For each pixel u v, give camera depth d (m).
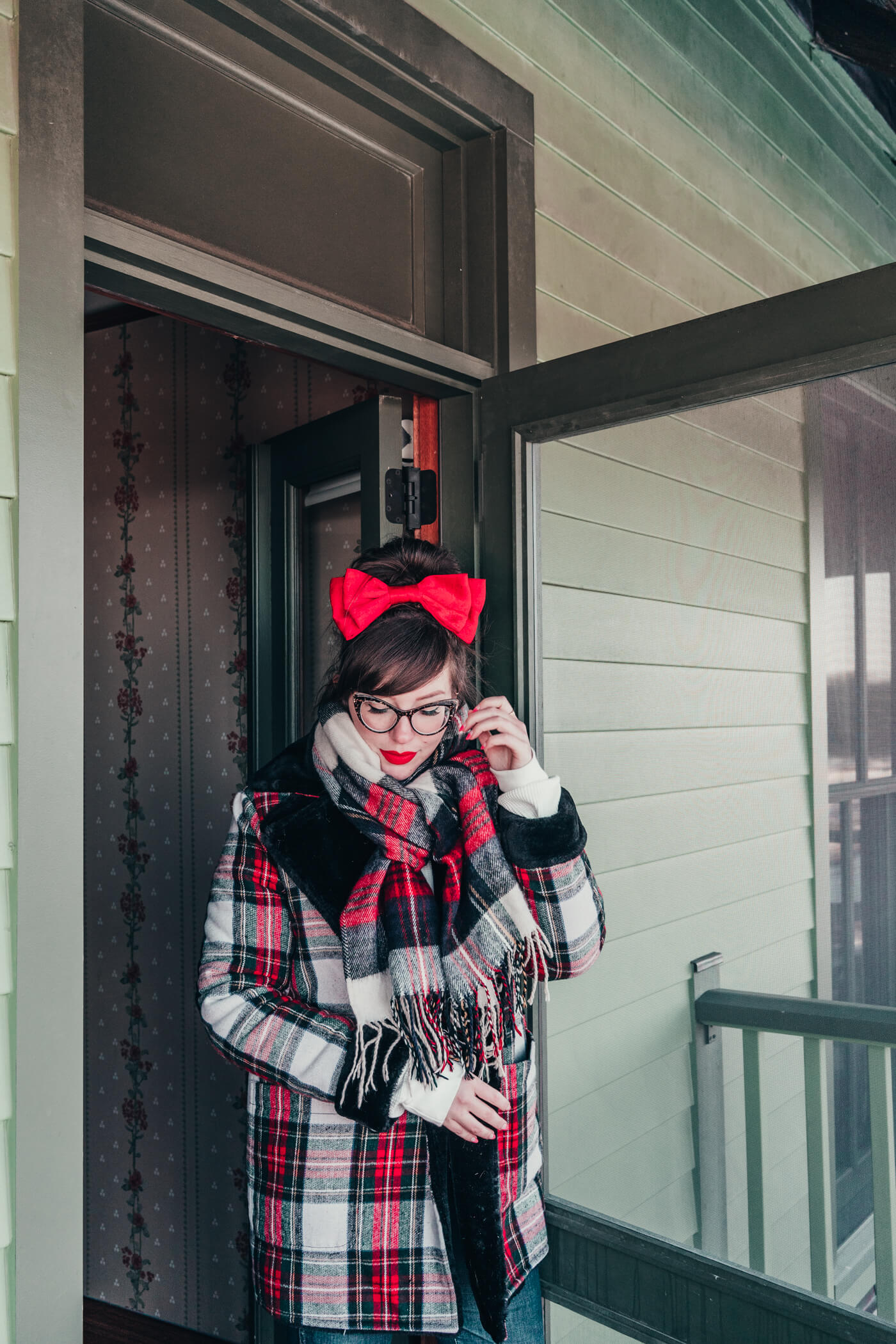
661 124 2.12
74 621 1.01
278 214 1.38
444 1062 1.06
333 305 1.37
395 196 1.59
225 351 2.37
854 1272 1.22
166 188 1.24
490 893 1.12
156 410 2.47
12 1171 0.96
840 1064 1.26
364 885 1.13
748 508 1.32
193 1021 2.34
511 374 1.55
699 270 2.23
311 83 1.44
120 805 2.49
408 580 1.21
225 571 2.34
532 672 1.54
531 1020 1.26
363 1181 1.12
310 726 2.04
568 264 1.82
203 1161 2.31
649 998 1.42
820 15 2.54
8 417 0.97
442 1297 1.11
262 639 2.15
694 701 1.38
